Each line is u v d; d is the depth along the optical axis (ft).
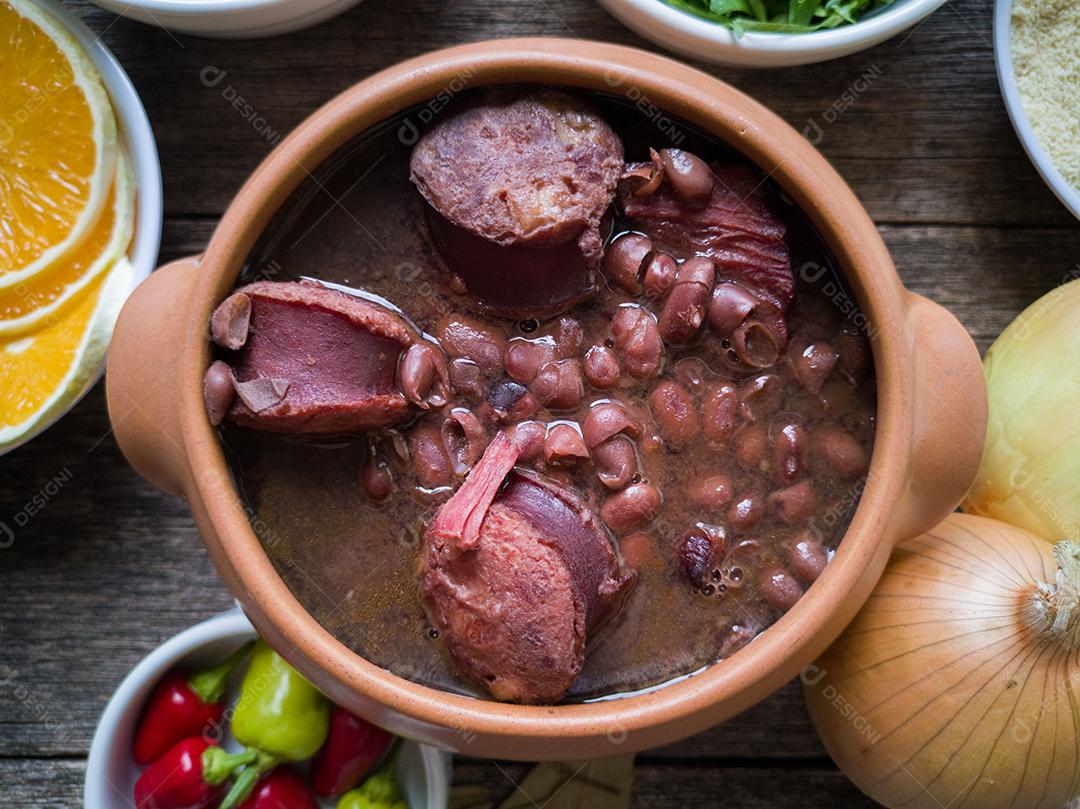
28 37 1.30
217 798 1.35
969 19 1.39
